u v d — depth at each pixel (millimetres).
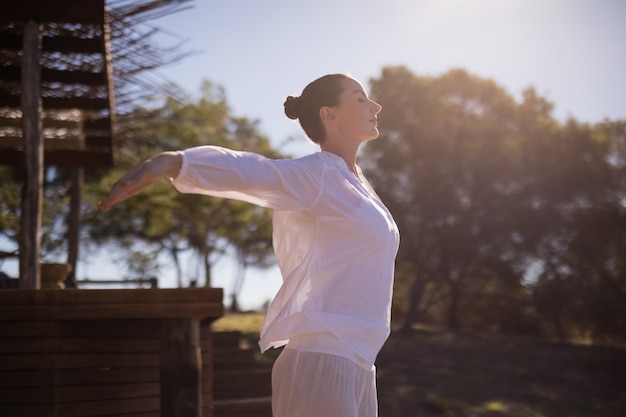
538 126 21781
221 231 25828
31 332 3619
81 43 6914
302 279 2400
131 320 3859
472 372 15031
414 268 23469
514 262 20797
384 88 23078
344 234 2377
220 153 2105
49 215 14891
